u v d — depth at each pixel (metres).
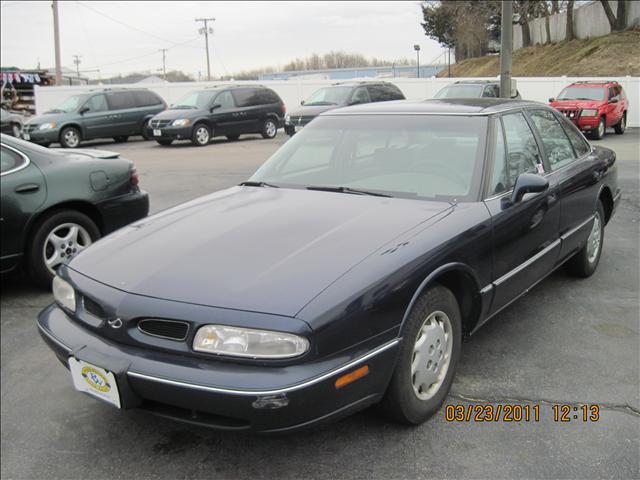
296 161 4.12
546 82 22.98
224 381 2.35
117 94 19.69
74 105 18.97
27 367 4.01
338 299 2.47
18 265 5.13
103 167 5.64
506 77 14.16
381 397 2.68
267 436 2.40
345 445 2.86
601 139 17.36
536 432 2.92
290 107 27.05
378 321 2.57
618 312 4.33
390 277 2.64
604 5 22.00
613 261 5.54
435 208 3.28
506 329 4.08
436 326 2.96
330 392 2.39
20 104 36.00
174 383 2.41
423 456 2.76
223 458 2.84
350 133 4.07
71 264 3.11
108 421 3.27
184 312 2.49
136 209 5.87
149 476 2.77
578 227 4.53
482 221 3.25
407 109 4.12
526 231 3.67
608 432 2.90
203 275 2.67
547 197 3.94
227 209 3.48
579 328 4.08
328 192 3.67
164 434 3.09
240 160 13.87
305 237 2.95
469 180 3.49
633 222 7.04
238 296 2.49
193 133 17.91
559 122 4.74
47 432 3.22
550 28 27.69
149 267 2.83
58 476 2.85
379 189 3.63
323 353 2.39
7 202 4.95
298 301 2.44
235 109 19.11
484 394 3.27
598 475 2.60
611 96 17.84
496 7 37.34
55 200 5.23
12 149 5.17
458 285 3.21
